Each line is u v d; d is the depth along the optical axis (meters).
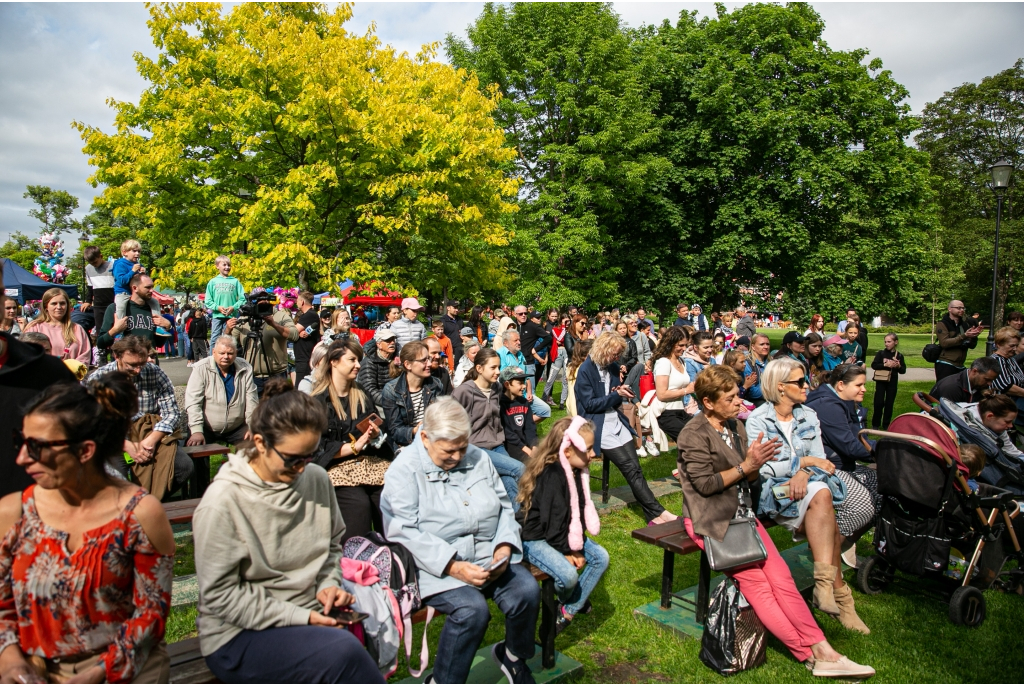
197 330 19.47
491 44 24.56
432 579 3.36
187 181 17.58
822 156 25.00
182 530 5.93
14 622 2.18
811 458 4.67
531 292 23.80
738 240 24.73
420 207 17.19
